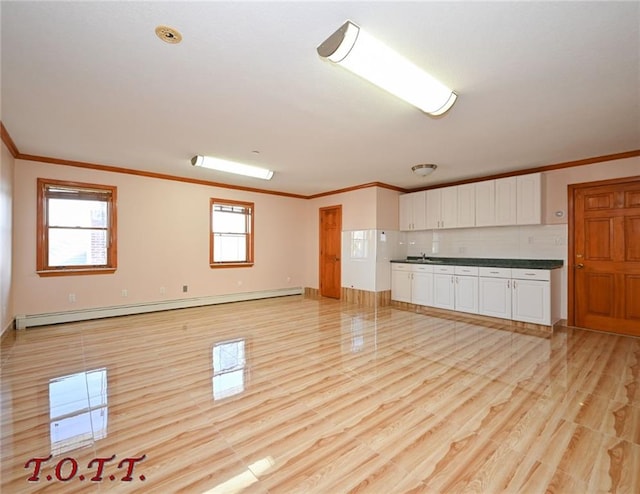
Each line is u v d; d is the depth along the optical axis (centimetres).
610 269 404
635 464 163
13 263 406
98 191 473
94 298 470
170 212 539
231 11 162
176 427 197
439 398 235
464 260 551
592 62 204
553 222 448
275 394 241
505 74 218
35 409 219
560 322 439
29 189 418
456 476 156
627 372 279
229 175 538
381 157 414
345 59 186
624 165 391
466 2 155
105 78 226
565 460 167
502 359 314
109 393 242
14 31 175
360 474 157
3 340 367
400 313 527
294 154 405
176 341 371
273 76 224
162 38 182
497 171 485
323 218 694
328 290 685
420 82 215
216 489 147
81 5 157
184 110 278
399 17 165
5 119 299
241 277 630
